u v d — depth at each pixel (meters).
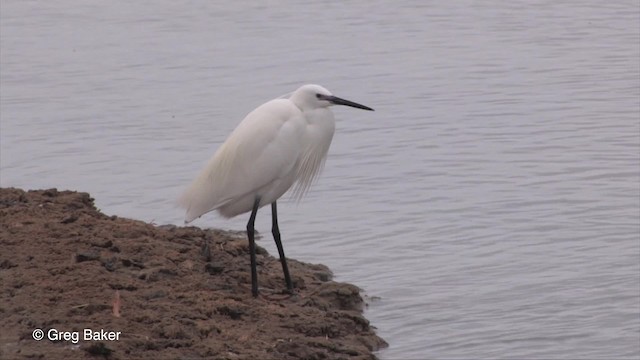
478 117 22.03
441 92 24.36
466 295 13.02
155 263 11.91
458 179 17.95
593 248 14.54
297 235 15.54
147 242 12.67
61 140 21.27
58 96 24.97
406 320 12.24
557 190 17.14
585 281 13.34
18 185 18.47
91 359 9.21
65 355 9.25
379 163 19.00
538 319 12.21
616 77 25.42
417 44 30.17
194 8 36.56
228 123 22.22
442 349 11.41
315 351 10.21
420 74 26.31
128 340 9.63
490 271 13.83
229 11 35.88
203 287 11.51
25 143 21.11
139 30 33.19
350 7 35.91
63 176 18.92
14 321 10.09
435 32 31.86
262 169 11.37
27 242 12.31
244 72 27.08
